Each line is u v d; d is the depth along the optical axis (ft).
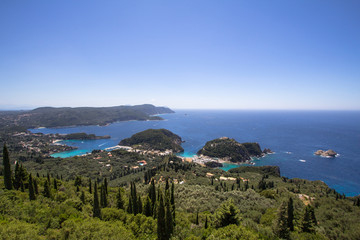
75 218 144.25
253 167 552.82
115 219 159.74
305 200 258.78
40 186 248.73
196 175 460.96
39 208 154.61
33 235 102.06
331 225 175.94
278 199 244.83
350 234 155.33
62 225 128.16
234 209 134.10
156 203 169.37
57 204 176.24
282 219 127.54
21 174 233.76
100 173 524.11
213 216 159.43
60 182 289.12
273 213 168.55
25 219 129.39
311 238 127.03
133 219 155.84
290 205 142.00
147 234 137.59
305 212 143.64
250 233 107.96
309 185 370.32
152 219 154.92
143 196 247.70
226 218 133.80
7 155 213.46
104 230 117.60
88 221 135.13
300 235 129.70
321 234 142.51
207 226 140.77
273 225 131.44
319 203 239.09
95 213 161.68
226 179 436.35
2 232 94.58
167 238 121.39
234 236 105.09
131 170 544.21
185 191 258.57
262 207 196.03
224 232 110.83
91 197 226.17
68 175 476.54
